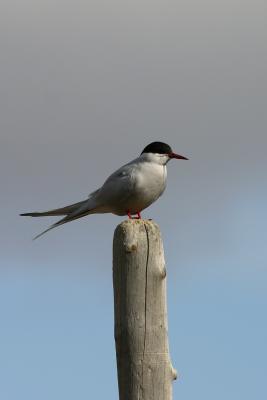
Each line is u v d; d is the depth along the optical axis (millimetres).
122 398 8180
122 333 8234
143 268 8297
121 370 8219
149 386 8078
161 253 8422
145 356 8148
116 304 8375
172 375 8219
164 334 8258
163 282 8375
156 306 8273
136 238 8344
